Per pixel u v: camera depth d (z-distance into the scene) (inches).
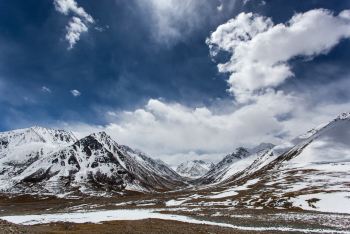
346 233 2103.8
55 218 3063.5
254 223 2623.0
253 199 4808.1
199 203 5191.9
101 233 1914.4
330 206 3678.6
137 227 2214.6
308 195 4281.5
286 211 3624.5
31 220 2935.5
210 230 2134.6
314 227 2381.9
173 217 3036.4
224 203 4884.4
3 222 1860.2
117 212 3791.8
